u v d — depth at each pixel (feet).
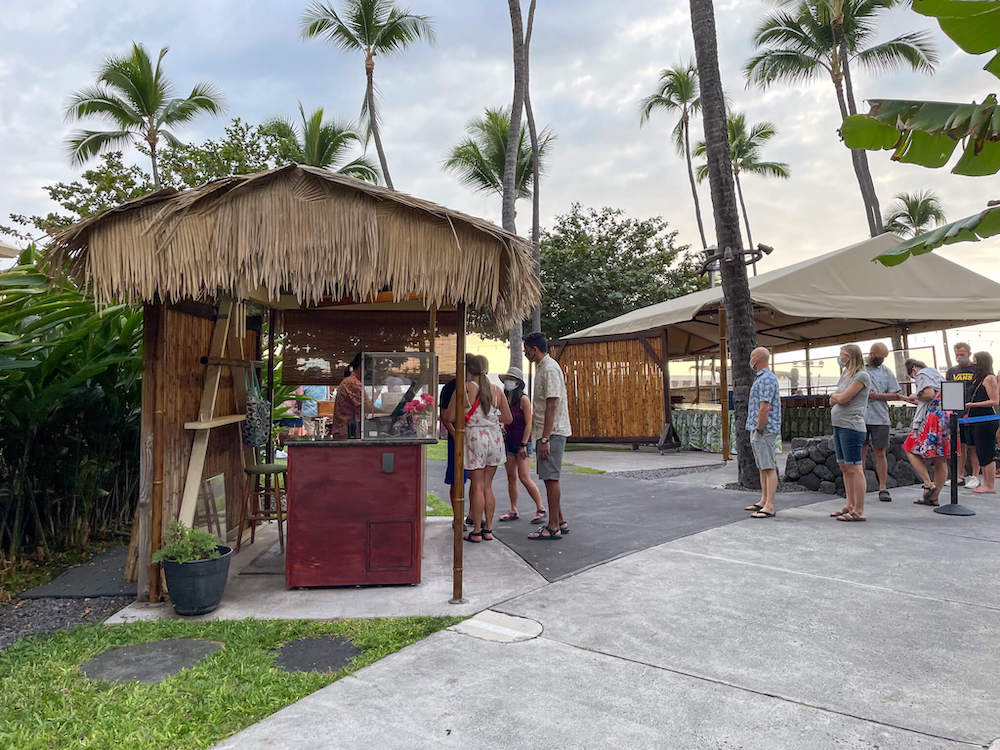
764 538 18.13
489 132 71.15
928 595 13.28
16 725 8.47
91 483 18.58
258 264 12.34
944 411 22.38
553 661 10.38
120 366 18.66
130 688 9.57
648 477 31.48
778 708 8.79
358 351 21.16
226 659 10.59
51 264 12.70
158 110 67.77
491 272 13.05
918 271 36.42
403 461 14.66
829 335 51.44
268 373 21.30
